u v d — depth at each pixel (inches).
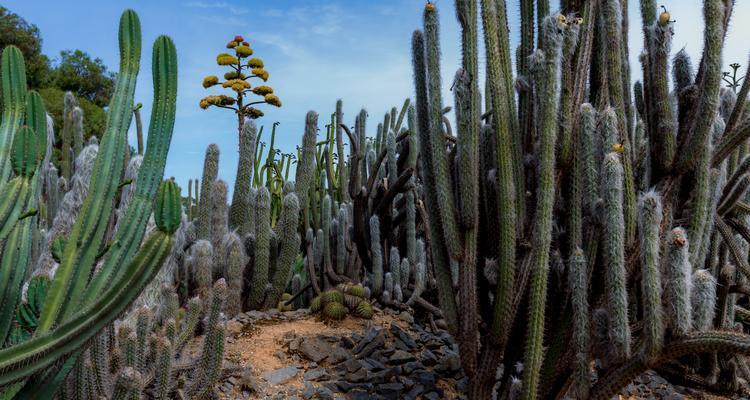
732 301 184.9
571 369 119.3
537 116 124.6
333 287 241.6
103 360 108.2
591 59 134.9
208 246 188.7
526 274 125.3
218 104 239.0
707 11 109.9
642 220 97.8
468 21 122.2
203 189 214.8
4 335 86.0
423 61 130.7
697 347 95.0
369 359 169.3
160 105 88.4
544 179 112.5
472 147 121.0
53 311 82.1
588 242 119.5
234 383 149.2
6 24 750.5
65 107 252.5
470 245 123.7
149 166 88.3
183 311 178.9
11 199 82.0
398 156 261.6
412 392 153.4
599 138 118.2
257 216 221.3
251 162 234.5
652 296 96.1
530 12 135.6
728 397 183.6
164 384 116.3
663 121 115.7
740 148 178.2
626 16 137.5
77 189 157.3
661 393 178.2
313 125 262.4
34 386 81.7
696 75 120.4
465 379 164.9
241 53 240.8
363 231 238.7
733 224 176.6
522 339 131.9
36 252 149.1
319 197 312.7
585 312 107.3
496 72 119.3
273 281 227.9
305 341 174.4
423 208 233.6
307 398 146.3
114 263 85.4
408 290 234.8
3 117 90.7
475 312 124.6
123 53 89.7
